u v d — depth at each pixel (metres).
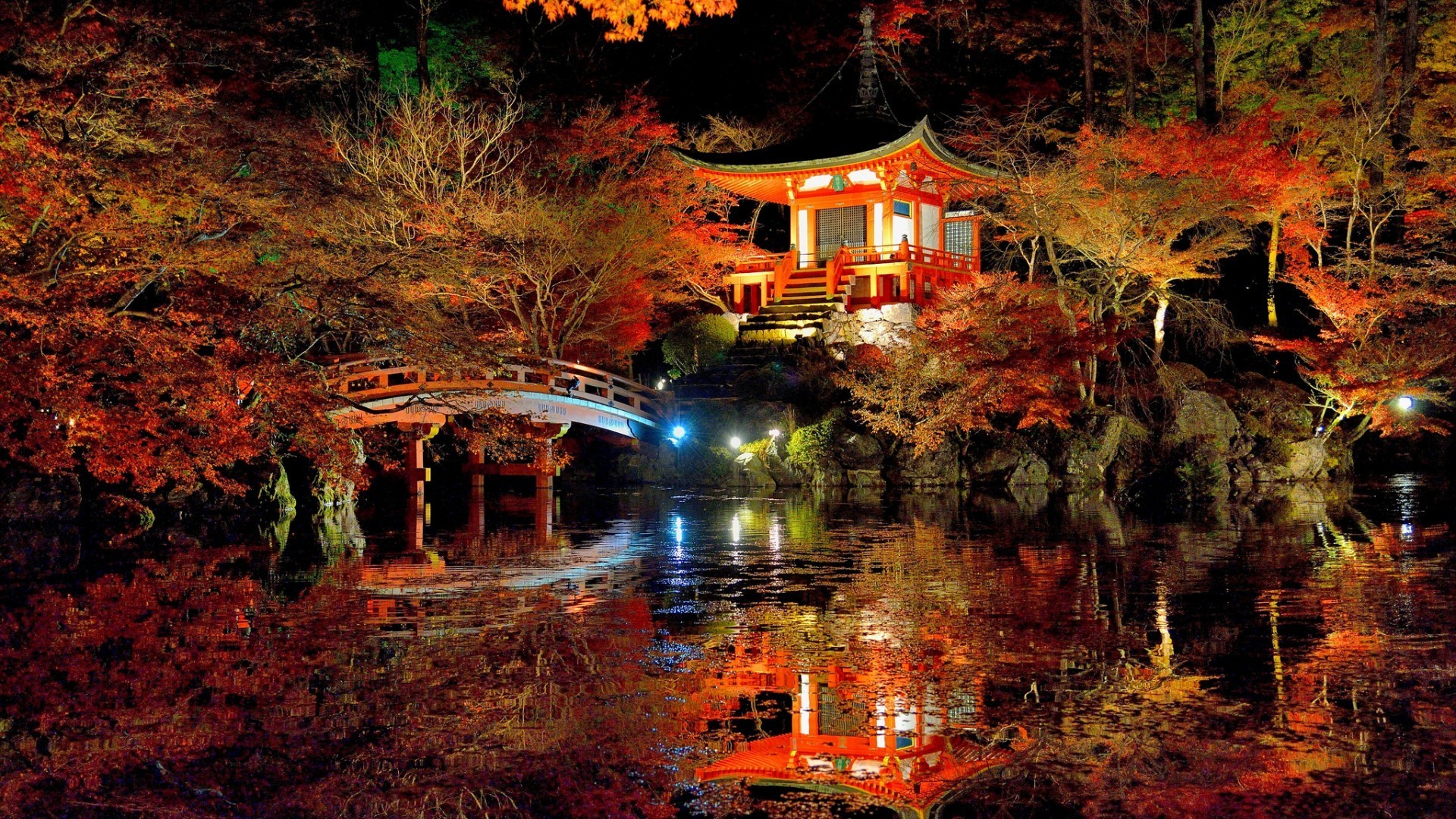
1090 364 36.12
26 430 19.56
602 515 27.62
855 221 41.53
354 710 10.25
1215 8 48.62
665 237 36.22
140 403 18.83
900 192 40.56
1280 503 29.19
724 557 19.77
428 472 35.25
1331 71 42.09
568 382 32.09
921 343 35.44
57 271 18.03
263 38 29.41
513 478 39.25
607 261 34.78
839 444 35.56
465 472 34.47
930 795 8.38
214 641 12.87
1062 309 34.75
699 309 43.94
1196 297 38.84
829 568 18.34
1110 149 33.22
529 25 48.31
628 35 19.62
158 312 19.89
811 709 10.30
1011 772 8.73
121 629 13.49
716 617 14.23
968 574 17.59
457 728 9.78
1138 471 34.06
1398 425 34.91
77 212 17.67
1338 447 36.12
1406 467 40.78
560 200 35.16
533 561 19.30
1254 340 37.28
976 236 44.28
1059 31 49.25
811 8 49.97
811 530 23.94
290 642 12.82
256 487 27.02
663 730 9.77
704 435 37.09
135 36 21.38
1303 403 37.25
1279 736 9.39
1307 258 36.81
